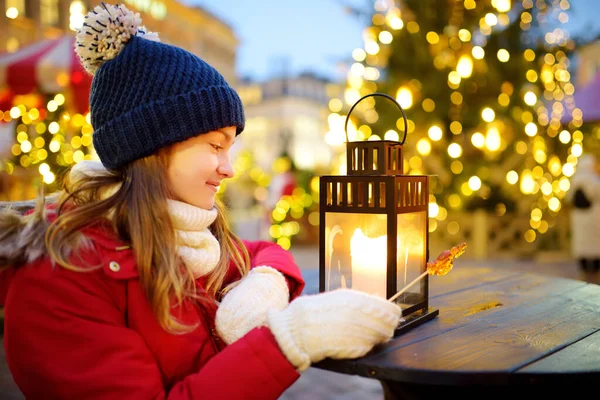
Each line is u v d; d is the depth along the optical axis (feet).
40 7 42.29
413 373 3.21
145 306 3.52
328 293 3.51
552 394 3.69
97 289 3.40
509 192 23.18
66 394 3.08
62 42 15.90
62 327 3.18
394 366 3.26
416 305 4.36
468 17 22.22
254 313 3.82
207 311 3.98
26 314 3.19
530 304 5.04
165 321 3.45
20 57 15.48
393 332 3.71
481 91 22.54
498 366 3.27
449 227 23.84
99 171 3.99
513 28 22.45
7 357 3.27
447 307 4.91
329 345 3.29
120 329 3.33
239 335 3.76
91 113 3.87
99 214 3.58
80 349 3.17
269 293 4.01
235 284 4.34
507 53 21.65
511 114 21.86
